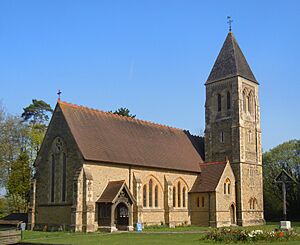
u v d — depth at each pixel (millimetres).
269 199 80438
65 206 46281
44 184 49312
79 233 42312
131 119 58312
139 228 47062
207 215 55938
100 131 50906
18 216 54156
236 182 59875
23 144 71312
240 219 58438
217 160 63000
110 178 47688
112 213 44375
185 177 58031
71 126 47719
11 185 65000
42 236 39438
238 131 61031
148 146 56125
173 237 36406
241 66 64312
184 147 63344
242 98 62938
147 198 51906
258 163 63719
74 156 46219
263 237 31516
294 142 87062
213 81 65375
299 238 31969
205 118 65812
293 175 82500
